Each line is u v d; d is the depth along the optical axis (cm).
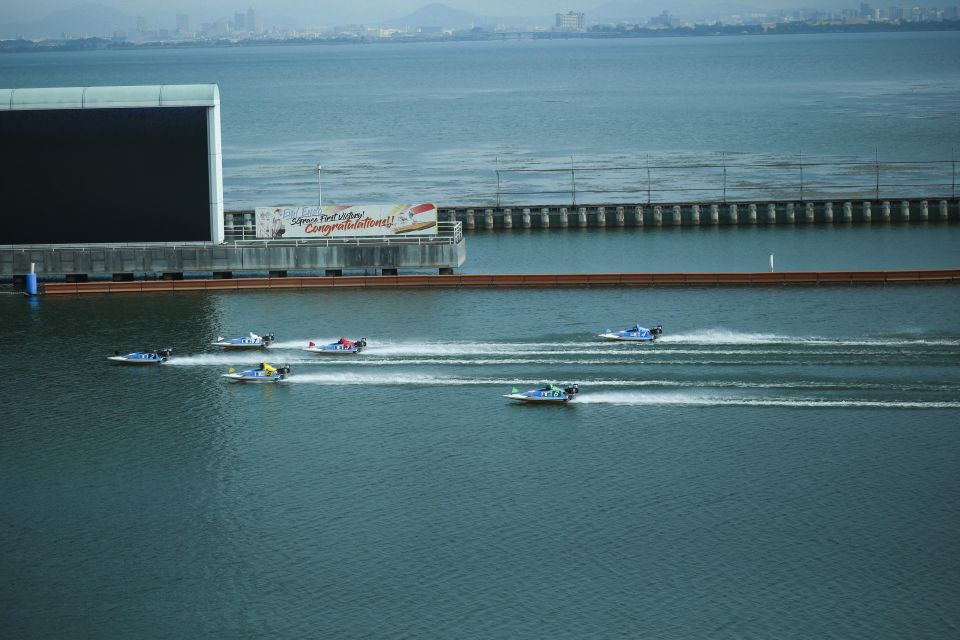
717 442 10625
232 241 16050
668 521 9231
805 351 12706
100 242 15775
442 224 17438
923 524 9100
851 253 17750
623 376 12194
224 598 8338
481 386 12075
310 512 9506
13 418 11400
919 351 12619
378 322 14112
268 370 12219
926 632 7788
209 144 15488
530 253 18412
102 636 7944
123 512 9588
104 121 15438
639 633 7825
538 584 8400
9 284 16225
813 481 9838
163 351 12925
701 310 14275
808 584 8350
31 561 8881
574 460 10325
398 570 8625
